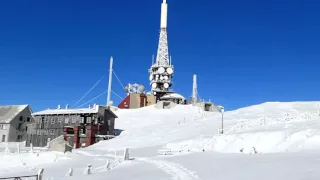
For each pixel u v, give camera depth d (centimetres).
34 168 3400
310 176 1642
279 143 3048
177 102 11069
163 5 12506
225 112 7788
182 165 2714
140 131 6962
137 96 11244
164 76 11812
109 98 11262
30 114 8631
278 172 1856
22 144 7619
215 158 2908
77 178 2414
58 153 4197
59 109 8025
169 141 5241
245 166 2227
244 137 3406
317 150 2605
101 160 3744
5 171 3316
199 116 8700
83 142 6781
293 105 7112
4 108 8650
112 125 7788
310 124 3625
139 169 2719
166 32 12344
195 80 11800
